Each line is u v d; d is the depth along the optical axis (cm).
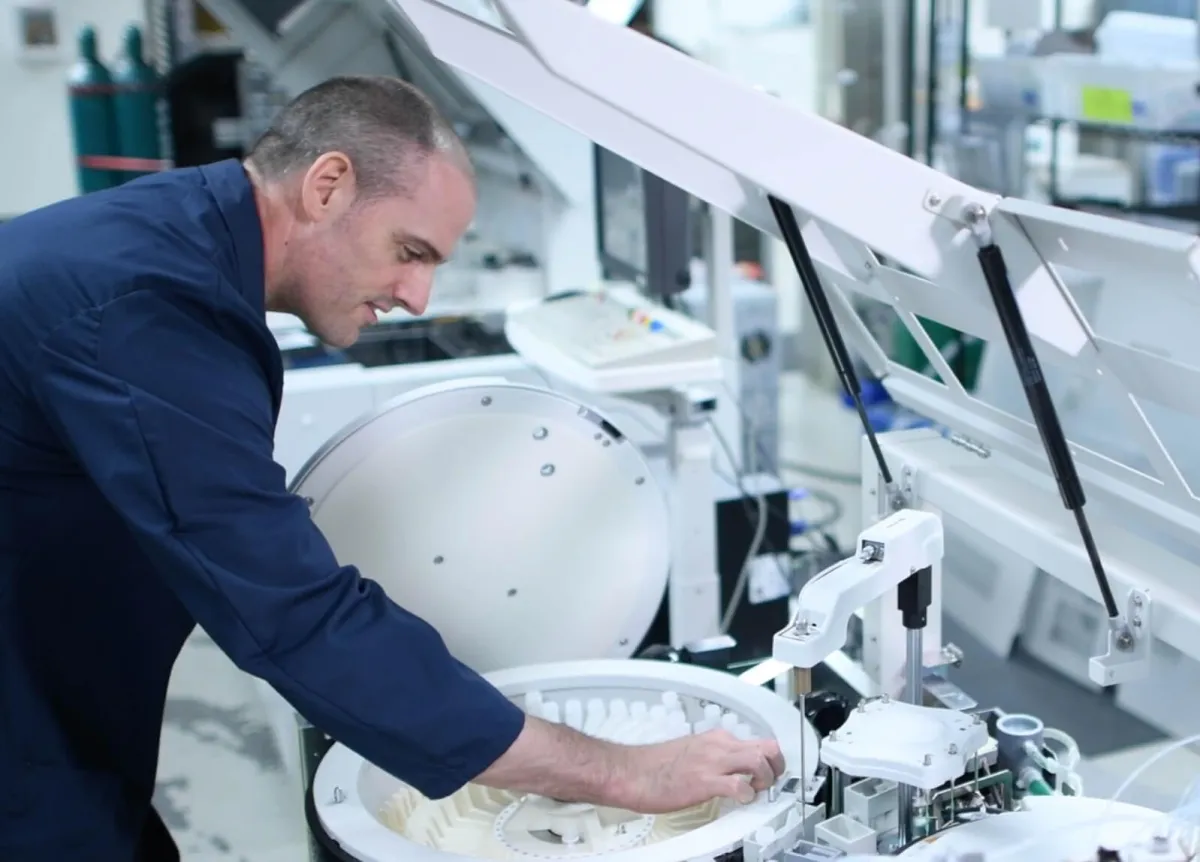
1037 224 86
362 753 100
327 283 105
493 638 144
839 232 113
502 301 264
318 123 100
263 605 93
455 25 95
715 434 223
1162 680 219
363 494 132
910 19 386
